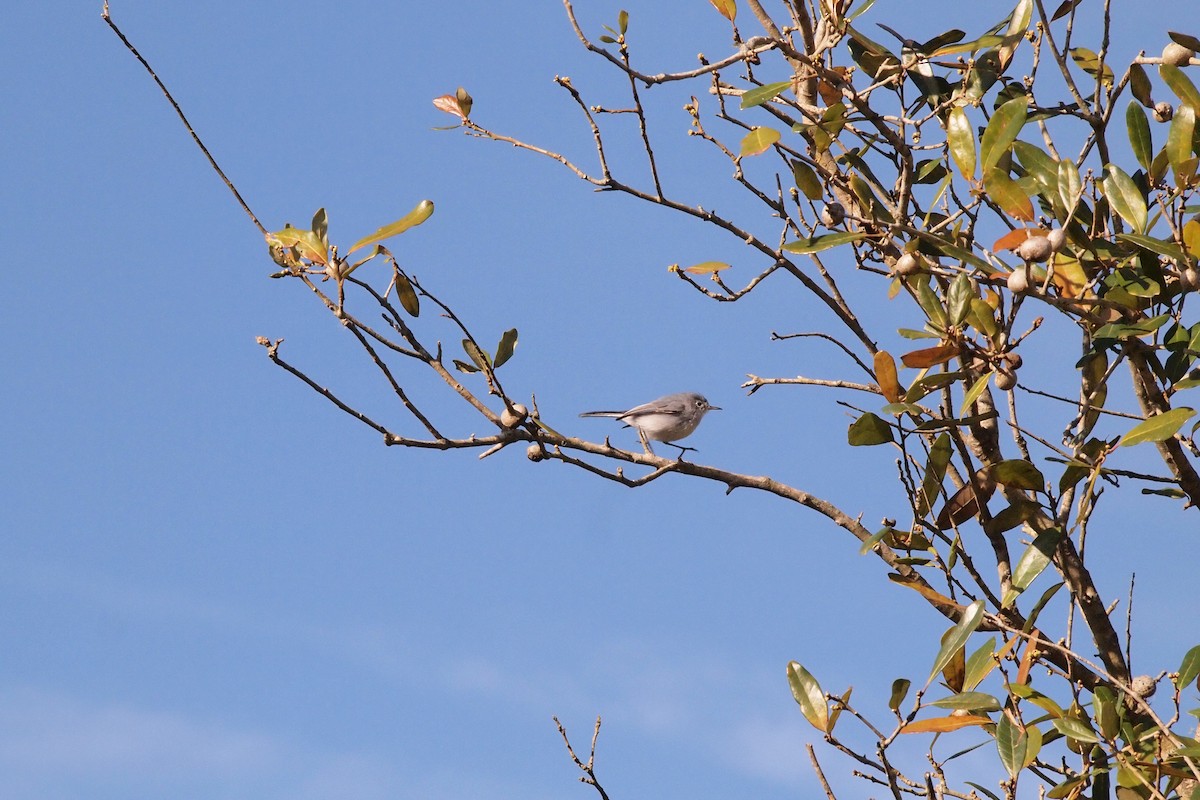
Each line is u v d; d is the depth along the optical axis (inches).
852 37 469.4
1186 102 408.8
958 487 464.1
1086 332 439.8
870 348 494.9
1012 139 409.1
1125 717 380.2
